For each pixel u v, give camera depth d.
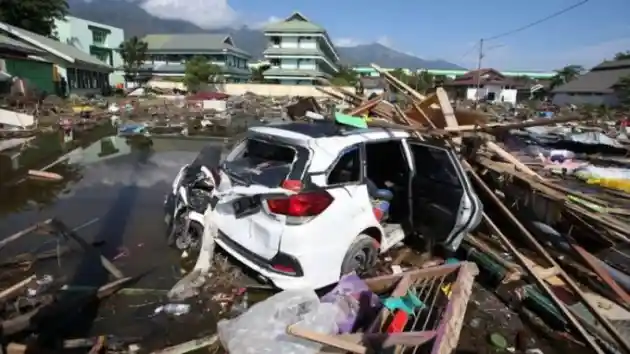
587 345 3.32
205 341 3.00
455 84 64.12
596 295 4.01
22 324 3.01
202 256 4.04
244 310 3.50
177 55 62.00
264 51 58.94
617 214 5.44
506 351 3.23
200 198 4.47
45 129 13.36
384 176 5.11
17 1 38.47
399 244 4.87
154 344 3.05
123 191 6.94
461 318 3.19
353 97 10.17
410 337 2.75
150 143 11.93
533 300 3.79
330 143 3.69
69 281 3.82
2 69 23.75
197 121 17.14
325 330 2.76
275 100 31.73
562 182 7.47
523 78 75.69
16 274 3.90
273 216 3.39
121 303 3.54
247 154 4.24
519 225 4.60
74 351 2.89
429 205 4.55
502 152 6.12
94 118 16.67
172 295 3.65
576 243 4.86
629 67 50.28
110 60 57.00
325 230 3.44
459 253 4.80
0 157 9.26
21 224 5.28
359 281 3.37
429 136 5.27
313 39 58.06
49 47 30.48
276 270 3.44
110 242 4.78
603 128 15.95
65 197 6.49
